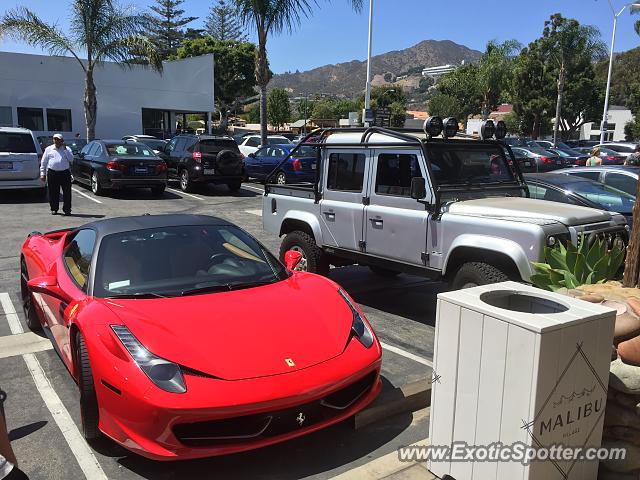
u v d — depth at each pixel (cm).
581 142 4328
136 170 1518
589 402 271
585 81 4569
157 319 343
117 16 2144
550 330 249
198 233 454
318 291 411
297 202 711
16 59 2591
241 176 1723
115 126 2939
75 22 2117
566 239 474
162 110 3212
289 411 309
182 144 1766
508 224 484
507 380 263
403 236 575
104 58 2209
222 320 348
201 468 330
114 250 416
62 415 393
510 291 306
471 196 576
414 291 729
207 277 408
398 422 386
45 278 428
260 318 356
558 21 3534
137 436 304
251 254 452
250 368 313
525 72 4600
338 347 345
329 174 668
